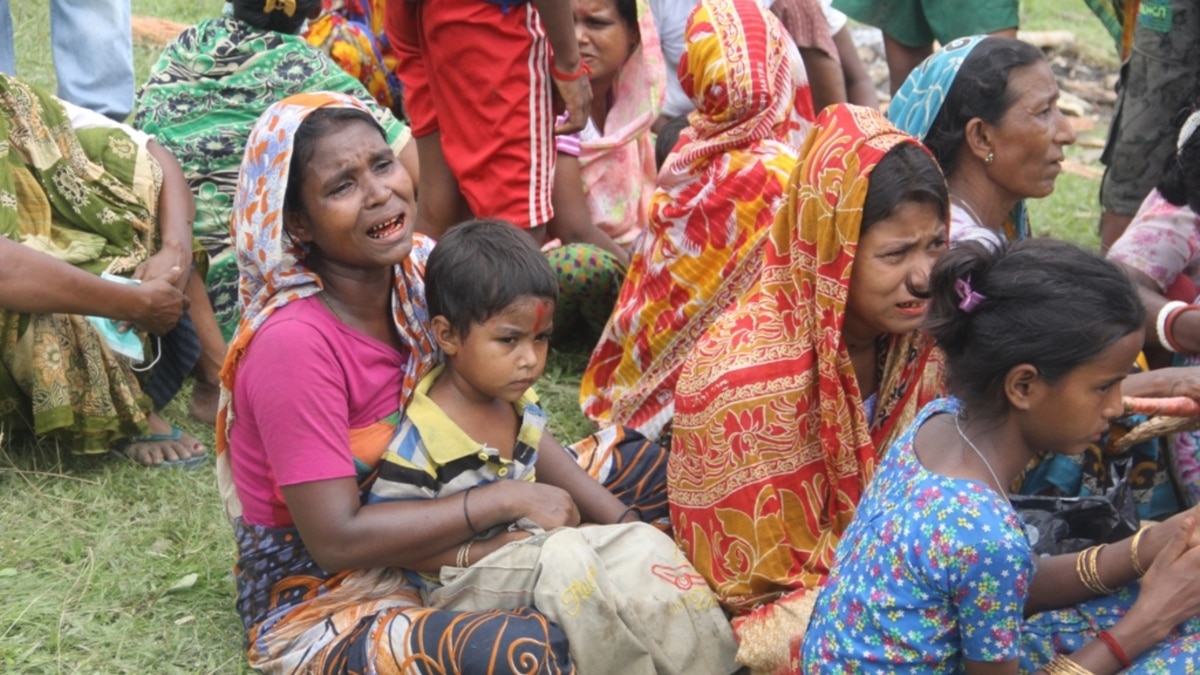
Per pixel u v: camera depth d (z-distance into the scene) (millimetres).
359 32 5449
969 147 3551
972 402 2395
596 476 3420
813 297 2979
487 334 2764
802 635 2832
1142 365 3754
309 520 2744
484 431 2908
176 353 4051
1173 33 4641
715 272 3812
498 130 4051
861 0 6062
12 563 3309
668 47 5824
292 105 2730
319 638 2811
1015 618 2348
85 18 4688
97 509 3580
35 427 3682
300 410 2713
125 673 2951
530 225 4152
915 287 2664
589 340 4828
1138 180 4891
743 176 3756
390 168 2756
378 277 2838
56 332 3666
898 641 2383
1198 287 3656
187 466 3840
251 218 2750
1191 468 3465
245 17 4473
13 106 3762
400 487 2818
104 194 3920
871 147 2859
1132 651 2443
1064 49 9070
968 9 5691
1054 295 2254
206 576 3322
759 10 3910
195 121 4395
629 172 5070
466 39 3984
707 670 2963
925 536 2334
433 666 2629
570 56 4098
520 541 2812
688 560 3117
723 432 3000
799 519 3002
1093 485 3438
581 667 2766
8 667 2918
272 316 2775
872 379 3182
